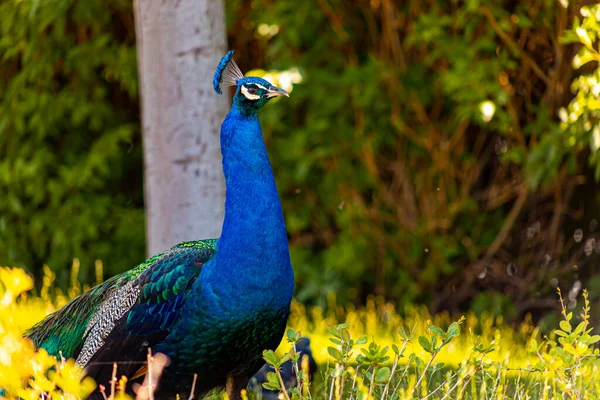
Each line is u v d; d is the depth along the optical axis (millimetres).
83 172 12836
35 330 6809
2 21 12641
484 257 12500
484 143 12406
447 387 5715
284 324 6262
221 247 6023
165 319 5984
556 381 6312
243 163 6109
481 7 11266
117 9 13086
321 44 12195
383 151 12617
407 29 12227
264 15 12086
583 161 11883
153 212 9312
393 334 10484
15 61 13562
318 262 12781
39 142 13273
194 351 6016
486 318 11812
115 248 13453
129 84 12805
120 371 6078
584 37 9703
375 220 12602
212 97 9148
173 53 9031
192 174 9117
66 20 12961
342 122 12188
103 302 6406
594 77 10102
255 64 12945
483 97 11000
